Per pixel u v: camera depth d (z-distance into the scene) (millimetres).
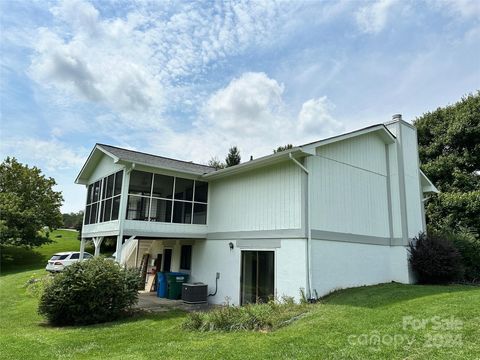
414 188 13977
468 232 16250
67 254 22734
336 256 10703
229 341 6406
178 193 13820
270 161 11094
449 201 18969
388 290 10117
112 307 9398
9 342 7059
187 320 8336
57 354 6191
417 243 12867
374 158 13172
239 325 7527
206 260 13898
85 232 15750
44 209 30125
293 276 10102
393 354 5016
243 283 11938
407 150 14055
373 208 12633
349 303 8508
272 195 11352
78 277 9297
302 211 10188
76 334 7754
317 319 7266
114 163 12938
